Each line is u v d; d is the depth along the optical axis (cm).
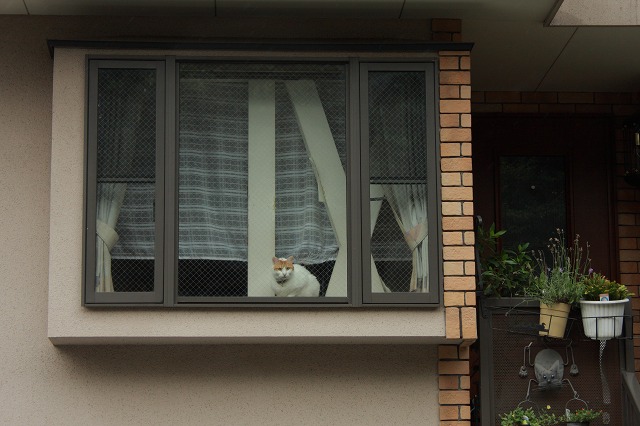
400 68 786
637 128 940
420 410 786
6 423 769
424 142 780
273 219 776
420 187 777
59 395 776
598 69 939
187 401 781
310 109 789
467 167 774
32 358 779
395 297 757
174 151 766
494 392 788
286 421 782
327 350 793
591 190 991
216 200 773
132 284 752
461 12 808
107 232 757
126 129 771
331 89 791
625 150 979
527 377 791
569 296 779
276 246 772
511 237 984
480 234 845
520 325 796
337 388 788
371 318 758
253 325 753
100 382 780
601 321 773
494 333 796
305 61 785
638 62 921
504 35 858
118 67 775
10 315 783
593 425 786
